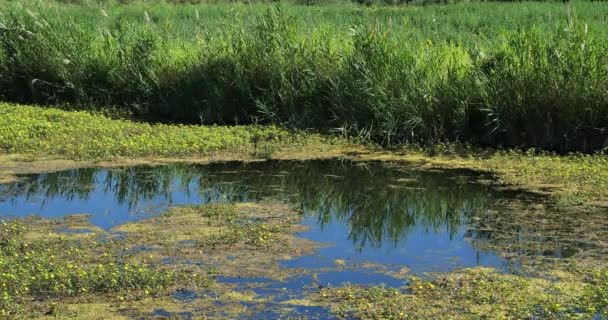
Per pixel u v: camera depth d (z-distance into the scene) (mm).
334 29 14766
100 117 13992
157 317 5969
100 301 6258
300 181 10297
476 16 20703
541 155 11359
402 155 11750
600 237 7867
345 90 12930
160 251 7438
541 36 12867
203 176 10492
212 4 27547
